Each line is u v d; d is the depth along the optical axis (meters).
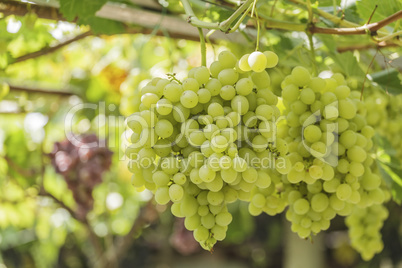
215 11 1.26
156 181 0.90
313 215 1.00
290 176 0.96
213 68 0.92
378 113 1.25
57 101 1.87
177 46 1.64
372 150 1.16
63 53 1.80
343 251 3.67
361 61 1.43
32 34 1.39
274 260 3.63
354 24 1.16
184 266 3.63
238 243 3.44
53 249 2.47
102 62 1.85
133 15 1.32
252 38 1.29
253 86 0.92
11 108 1.81
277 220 3.29
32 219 2.04
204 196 0.90
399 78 1.24
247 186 0.90
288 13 1.31
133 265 3.26
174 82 0.91
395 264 2.71
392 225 2.61
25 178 1.88
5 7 1.20
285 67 1.28
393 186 1.23
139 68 1.64
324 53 1.38
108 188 2.10
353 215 1.28
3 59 1.43
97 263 1.97
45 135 1.89
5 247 2.64
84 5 1.22
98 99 1.79
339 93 0.98
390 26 1.18
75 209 1.81
